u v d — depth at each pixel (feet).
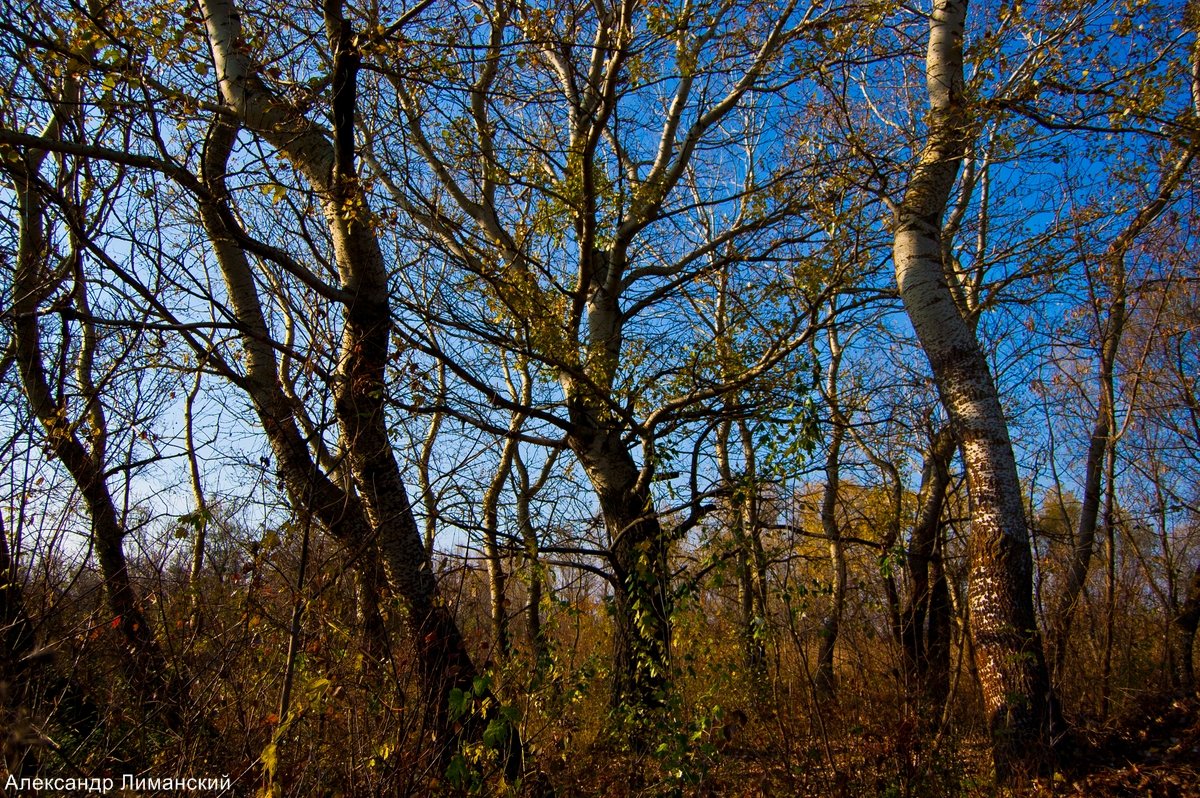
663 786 18.63
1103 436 33.12
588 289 29.22
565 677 20.18
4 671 12.45
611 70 23.91
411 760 14.79
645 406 28.68
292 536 14.94
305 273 18.24
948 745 19.31
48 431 15.61
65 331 15.70
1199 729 21.58
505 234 30.91
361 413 17.57
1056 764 19.90
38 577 14.60
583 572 26.04
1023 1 23.12
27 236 16.65
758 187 28.63
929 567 28.43
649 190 29.63
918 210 24.27
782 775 18.06
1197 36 22.09
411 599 18.93
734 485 22.04
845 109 25.32
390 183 27.40
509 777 16.58
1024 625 21.03
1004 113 23.66
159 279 16.87
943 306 23.40
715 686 21.06
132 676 14.24
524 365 30.73
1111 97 22.61
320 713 14.30
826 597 22.29
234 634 14.80
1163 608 33.42
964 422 22.71
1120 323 33.24
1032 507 29.86
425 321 23.35
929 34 25.14
